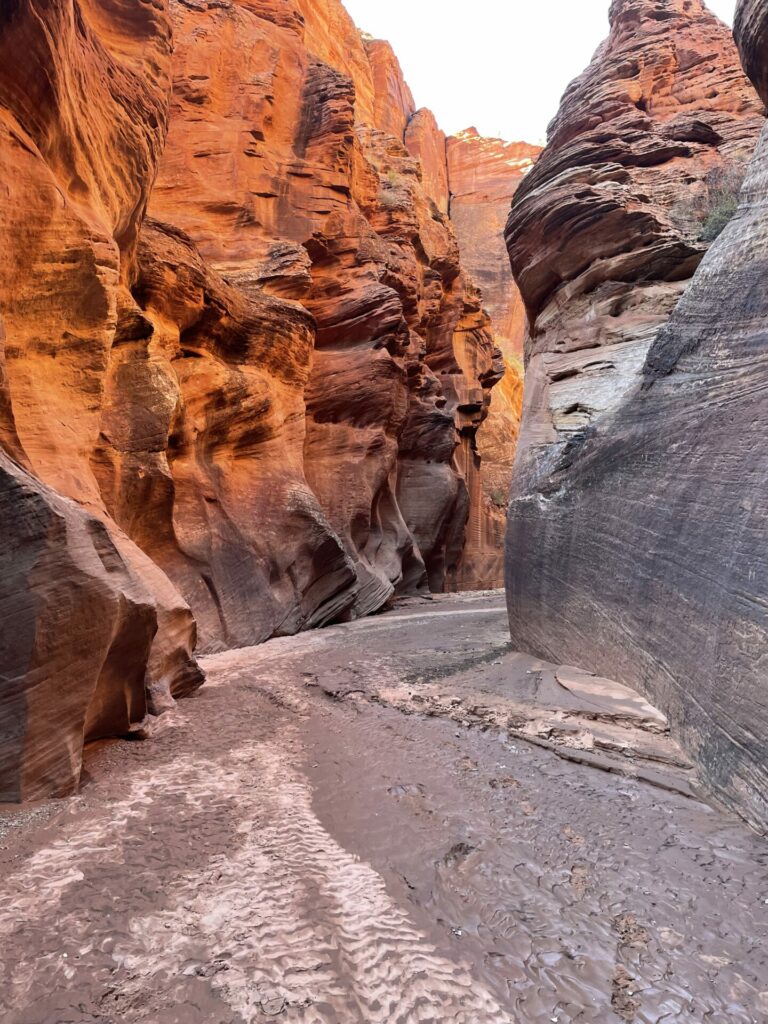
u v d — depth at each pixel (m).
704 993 3.06
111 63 10.51
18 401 7.64
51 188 8.12
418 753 6.56
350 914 3.75
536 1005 3.01
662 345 8.11
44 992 3.03
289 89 25.66
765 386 5.74
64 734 5.51
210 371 15.69
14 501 5.42
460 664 11.11
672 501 6.99
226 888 3.99
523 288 14.18
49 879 4.02
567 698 7.69
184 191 22.59
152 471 12.26
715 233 11.22
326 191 24.88
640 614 7.46
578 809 5.14
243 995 3.05
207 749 6.75
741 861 4.22
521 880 4.12
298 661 11.91
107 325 9.01
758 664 4.92
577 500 9.68
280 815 5.11
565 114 15.39
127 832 4.72
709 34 15.44
